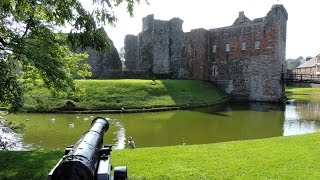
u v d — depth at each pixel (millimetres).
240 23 46781
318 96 49406
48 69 8797
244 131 19984
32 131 18609
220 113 28531
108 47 7535
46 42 9117
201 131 19906
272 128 21078
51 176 4441
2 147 13711
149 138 17609
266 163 9234
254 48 43375
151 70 51000
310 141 12344
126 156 9867
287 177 8078
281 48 43188
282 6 42906
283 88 42094
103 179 5035
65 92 10234
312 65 84688
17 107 9891
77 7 7113
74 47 7465
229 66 46188
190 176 8102
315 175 8219
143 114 27250
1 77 8898
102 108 28297
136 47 53969
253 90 43406
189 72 50531
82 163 4410
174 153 10312
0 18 8422
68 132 18438
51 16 7395
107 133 18781
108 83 33000
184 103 33000
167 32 52031
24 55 8398
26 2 6898
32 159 9430
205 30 48469
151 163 9148
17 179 7758
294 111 30250
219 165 9008
